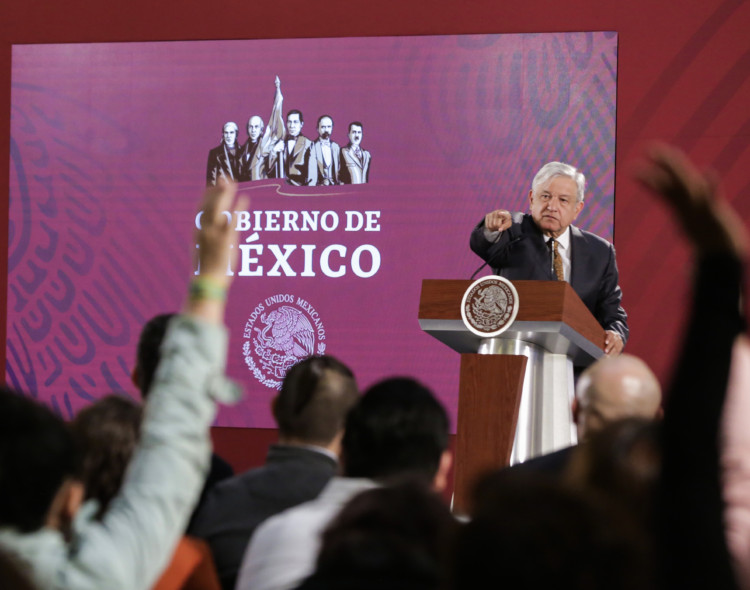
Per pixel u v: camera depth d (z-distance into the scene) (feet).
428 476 16.19
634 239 66.59
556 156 67.46
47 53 73.00
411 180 68.95
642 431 13.14
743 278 10.18
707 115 65.98
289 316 69.77
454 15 69.00
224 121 71.05
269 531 16.25
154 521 10.64
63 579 10.21
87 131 72.43
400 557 11.30
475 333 35.47
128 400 18.61
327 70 70.08
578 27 67.72
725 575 9.66
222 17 71.41
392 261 68.90
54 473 10.64
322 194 69.77
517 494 8.65
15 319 72.54
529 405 35.94
